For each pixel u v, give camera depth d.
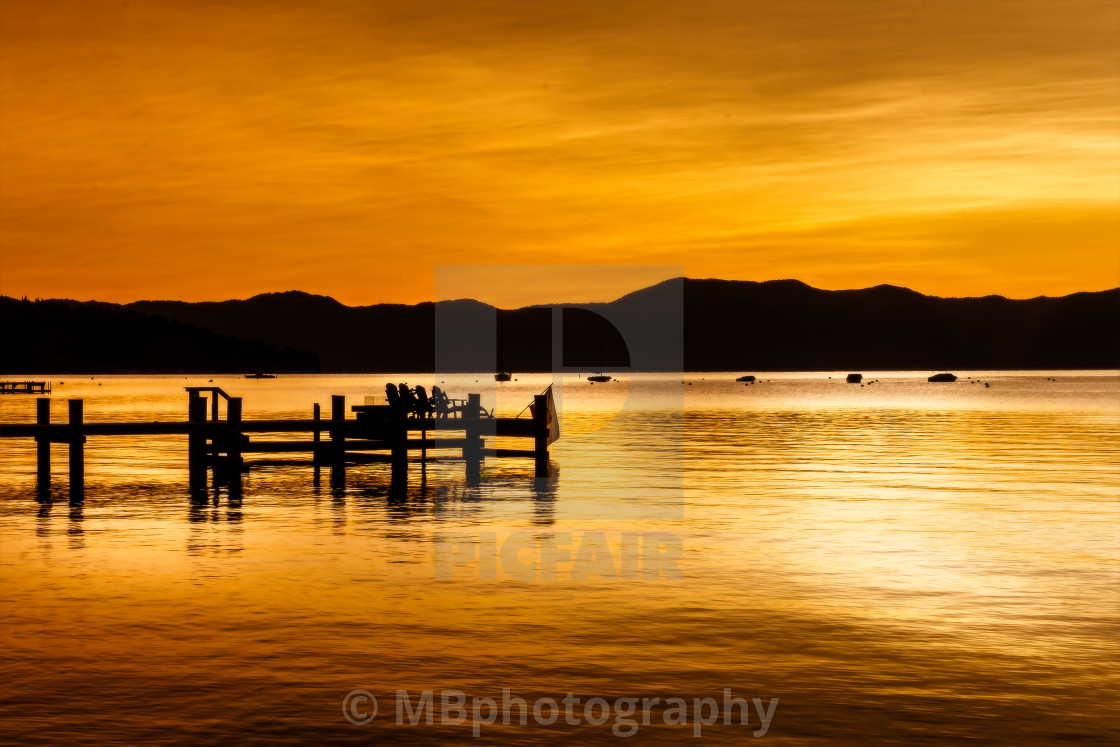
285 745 9.89
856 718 10.59
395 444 33.78
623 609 14.94
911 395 135.88
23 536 21.36
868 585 16.48
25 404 111.69
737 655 12.70
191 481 31.31
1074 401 108.19
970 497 27.27
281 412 81.12
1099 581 16.73
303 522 23.52
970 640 13.30
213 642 13.21
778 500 26.83
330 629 13.84
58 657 12.56
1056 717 10.59
